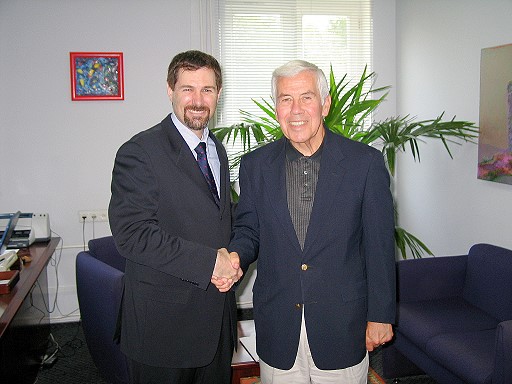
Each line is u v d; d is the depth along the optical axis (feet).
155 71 12.62
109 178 12.70
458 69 10.83
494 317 8.66
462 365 7.09
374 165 5.15
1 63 11.94
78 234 12.71
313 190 5.27
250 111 13.43
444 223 11.65
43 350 10.33
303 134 5.10
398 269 9.41
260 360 5.65
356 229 5.17
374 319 5.15
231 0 13.03
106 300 8.36
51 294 12.71
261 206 5.35
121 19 12.35
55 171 12.46
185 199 5.45
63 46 12.15
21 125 12.19
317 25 13.47
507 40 9.29
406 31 13.03
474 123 10.33
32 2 11.92
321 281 5.11
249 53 13.29
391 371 9.15
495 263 8.87
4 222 11.10
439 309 9.03
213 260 5.19
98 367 9.36
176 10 12.60
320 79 5.21
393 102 13.75
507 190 9.48
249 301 13.57
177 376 5.64
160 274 5.49
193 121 5.61
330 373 5.23
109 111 12.54
